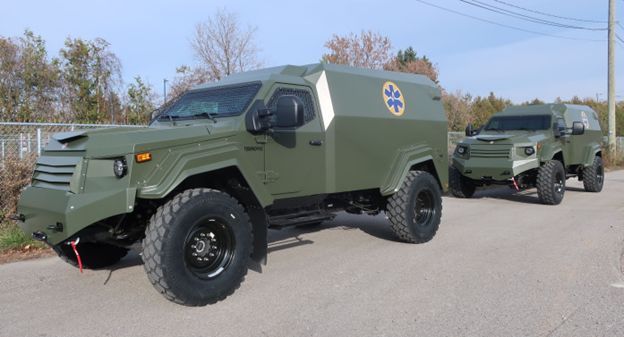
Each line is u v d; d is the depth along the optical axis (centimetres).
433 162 734
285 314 422
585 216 919
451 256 618
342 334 380
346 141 596
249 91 525
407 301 452
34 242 671
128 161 409
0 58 1717
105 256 565
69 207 407
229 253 457
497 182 1162
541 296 461
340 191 590
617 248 653
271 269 564
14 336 381
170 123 545
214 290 437
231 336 378
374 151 634
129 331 389
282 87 541
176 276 412
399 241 709
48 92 1747
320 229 805
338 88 599
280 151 523
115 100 1772
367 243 699
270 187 514
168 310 434
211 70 2336
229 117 499
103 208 404
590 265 569
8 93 1688
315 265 581
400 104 685
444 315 416
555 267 562
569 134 1201
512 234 757
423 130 718
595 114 1449
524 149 1091
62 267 580
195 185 479
